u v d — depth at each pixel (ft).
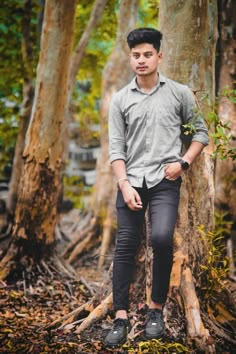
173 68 15.37
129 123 13.96
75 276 22.45
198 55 15.37
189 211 15.42
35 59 29.71
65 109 23.09
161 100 13.80
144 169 13.83
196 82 15.40
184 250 15.29
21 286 21.31
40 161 22.50
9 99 31.22
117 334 13.88
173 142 13.82
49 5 22.31
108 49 35.91
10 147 32.40
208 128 14.78
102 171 28.91
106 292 16.08
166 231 13.35
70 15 22.36
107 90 29.76
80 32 33.91
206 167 15.52
